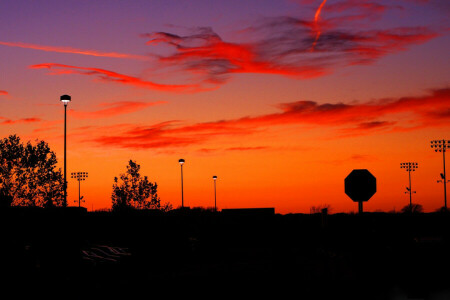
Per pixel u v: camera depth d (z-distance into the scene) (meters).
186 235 49.66
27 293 25.31
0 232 28.34
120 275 35.53
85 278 31.84
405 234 45.25
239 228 42.97
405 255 27.92
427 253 30.41
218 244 43.69
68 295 24.44
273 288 22.88
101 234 53.88
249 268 37.41
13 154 38.97
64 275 29.36
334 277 17.17
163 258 46.03
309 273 26.17
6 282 26.47
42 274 28.31
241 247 43.00
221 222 43.75
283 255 38.44
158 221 49.03
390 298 16.08
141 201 67.31
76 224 31.00
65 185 37.59
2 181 39.00
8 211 29.05
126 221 53.22
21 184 39.56
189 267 40.25
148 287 27.02
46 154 40.28
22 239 28.86
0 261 27.31
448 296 17.11
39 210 30.20
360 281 15.70
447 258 28.19
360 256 10.42
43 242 29.56
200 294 22.81
